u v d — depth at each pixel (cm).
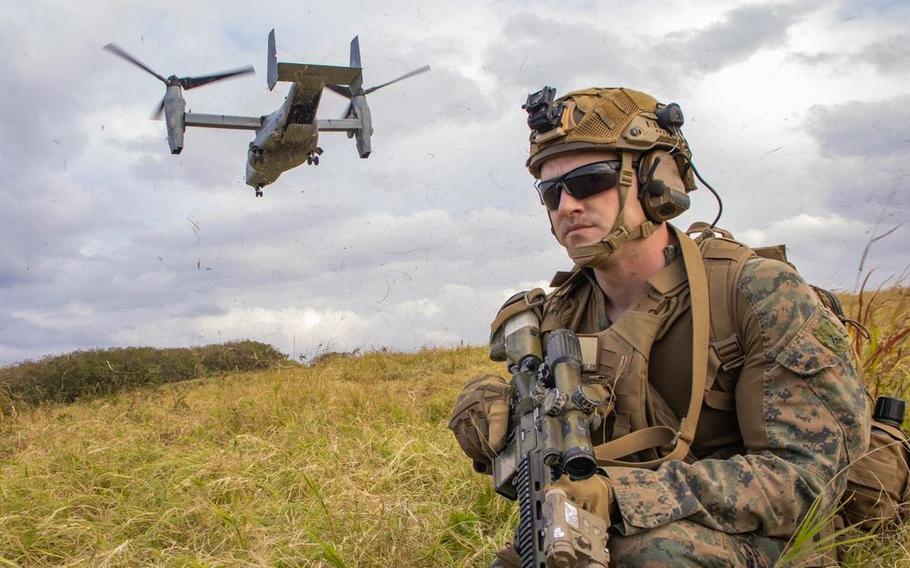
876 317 360
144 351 1745
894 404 234
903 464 225
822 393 188
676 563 171
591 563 159
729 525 179
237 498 396
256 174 1791
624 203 210
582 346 209
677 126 216
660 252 217
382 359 1376
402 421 593
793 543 187
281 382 928
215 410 716
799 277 198
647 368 206
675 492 179
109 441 597
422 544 302
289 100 1625
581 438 170
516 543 193
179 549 330
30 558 341
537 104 212
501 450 213
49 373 1586
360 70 1606
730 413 206
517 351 228
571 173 209
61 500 418
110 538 353
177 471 456
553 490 167
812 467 183
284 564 300
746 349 199
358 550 298
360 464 441
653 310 209
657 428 197
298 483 407
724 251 208
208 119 1858
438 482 391
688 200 215
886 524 231
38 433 730
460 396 235
